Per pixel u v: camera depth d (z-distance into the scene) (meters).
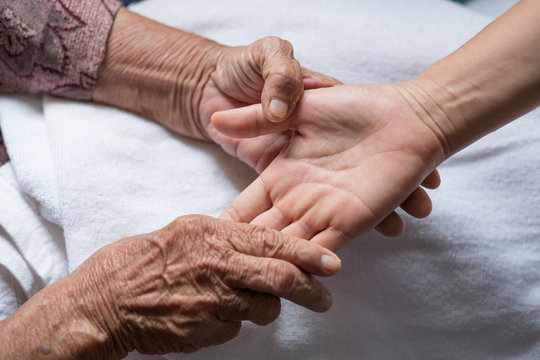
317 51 0.59
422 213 0.54
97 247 0.55
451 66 0.53
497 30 0.53
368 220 0.51
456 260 0.55
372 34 0.59
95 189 0.55
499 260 0.55
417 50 0.59
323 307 0.50
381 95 0.52
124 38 0.58
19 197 0.56
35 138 0.57
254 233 0.50
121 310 0.50
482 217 0.55
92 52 0.57
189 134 0.59
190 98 0.58
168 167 0.57
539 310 0.55
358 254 0.55
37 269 0.55
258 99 0.56
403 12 0.61
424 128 0.52
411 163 0.51
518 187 0.56
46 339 0.50
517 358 0.56
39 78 0.58
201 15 0.62
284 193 0.53
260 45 0.53
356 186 0.51
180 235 0.50
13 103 0.58
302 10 0.60
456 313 0.55
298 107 0.52
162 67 0.57
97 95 0.59
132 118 0.59
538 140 0.57
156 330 0.50
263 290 0.49
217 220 0.50
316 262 0.49
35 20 0.56
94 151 0.56
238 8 0.61
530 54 0.51
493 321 0.55
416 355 0.56
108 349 0.50
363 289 0.55
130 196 0.56
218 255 0.49
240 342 0.54
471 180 0.56
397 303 0.55
